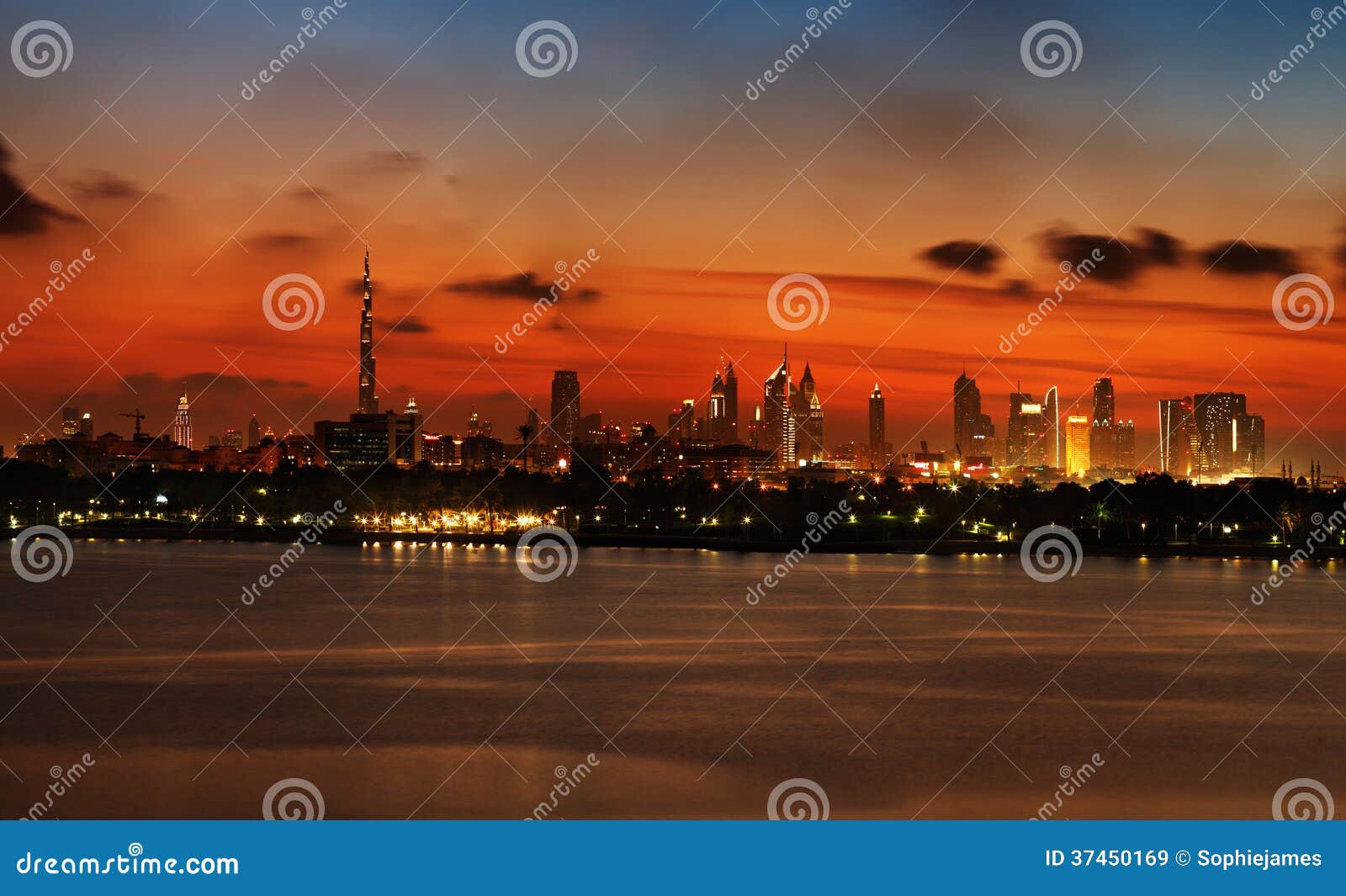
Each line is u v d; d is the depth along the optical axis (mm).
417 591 173500
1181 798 62000
